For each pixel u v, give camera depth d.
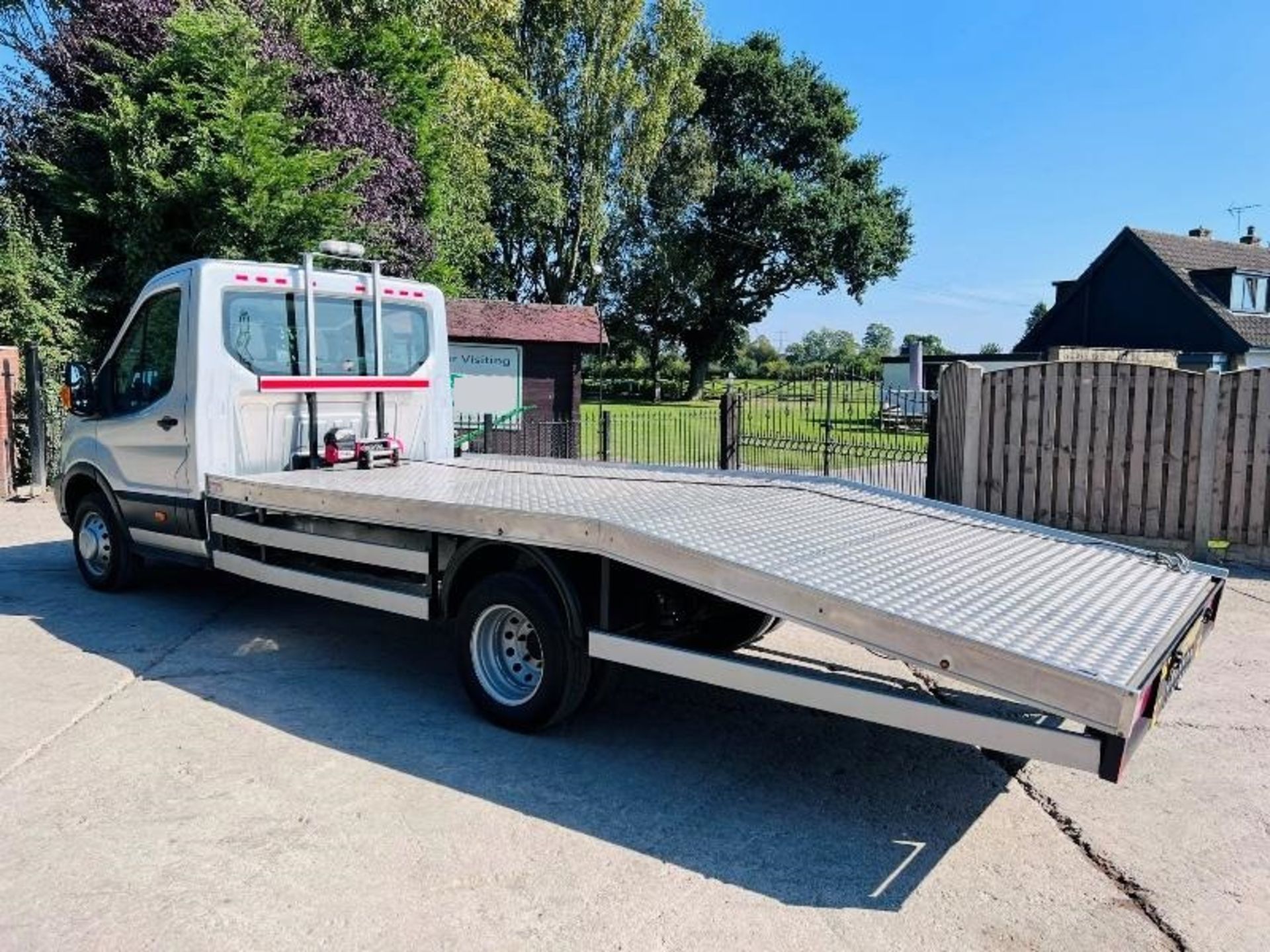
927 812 3.77
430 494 5.04
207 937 2.83
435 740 4.41
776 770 4.16
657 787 3.96
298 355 6.41
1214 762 4.29
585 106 35.91
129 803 3.70
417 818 3.62
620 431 22.06
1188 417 8.59
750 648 5.10
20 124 14.26
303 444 6.51
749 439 15.34
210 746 4.29
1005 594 3.77
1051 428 9.27
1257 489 8.42
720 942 2.84
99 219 13.88
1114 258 34.31
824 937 2.88
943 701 4.59
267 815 3.62
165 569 8.16
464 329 16.38
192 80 13.65
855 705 3.45
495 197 35.66
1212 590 4.15
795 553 4.00
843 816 3.72
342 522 5.30
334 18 19.23
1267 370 8.25
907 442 18.97
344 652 5.80
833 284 45.00
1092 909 3.06
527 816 3.66
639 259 44.06
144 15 14.26
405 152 18.31
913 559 4.18
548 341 16.88
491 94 24.58
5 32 15.84
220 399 6.06
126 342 6.66
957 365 10.02
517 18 33.97
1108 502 9.05
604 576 4.14
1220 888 3.21
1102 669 2.97
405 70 19.20
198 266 6.00
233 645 5.91
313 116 15.60
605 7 34.81
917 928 2.94
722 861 3.34
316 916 2.95
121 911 2.96
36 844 3.38
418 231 17.69
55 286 12.87
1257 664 5.74
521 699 4.48
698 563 3.74
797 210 41.78
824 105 45.62
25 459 12.59
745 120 45.12
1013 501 9.55
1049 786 4.02
